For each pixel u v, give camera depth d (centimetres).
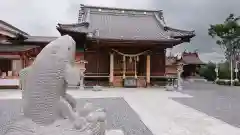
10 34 2041
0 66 1716
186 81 3203
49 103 284
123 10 2350
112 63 1855
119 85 1920
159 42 1762
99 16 2253
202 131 602
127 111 873
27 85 294
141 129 619
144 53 1894
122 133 573
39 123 280
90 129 294
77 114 306
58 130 271
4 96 1271
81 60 1864
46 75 287
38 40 2177
